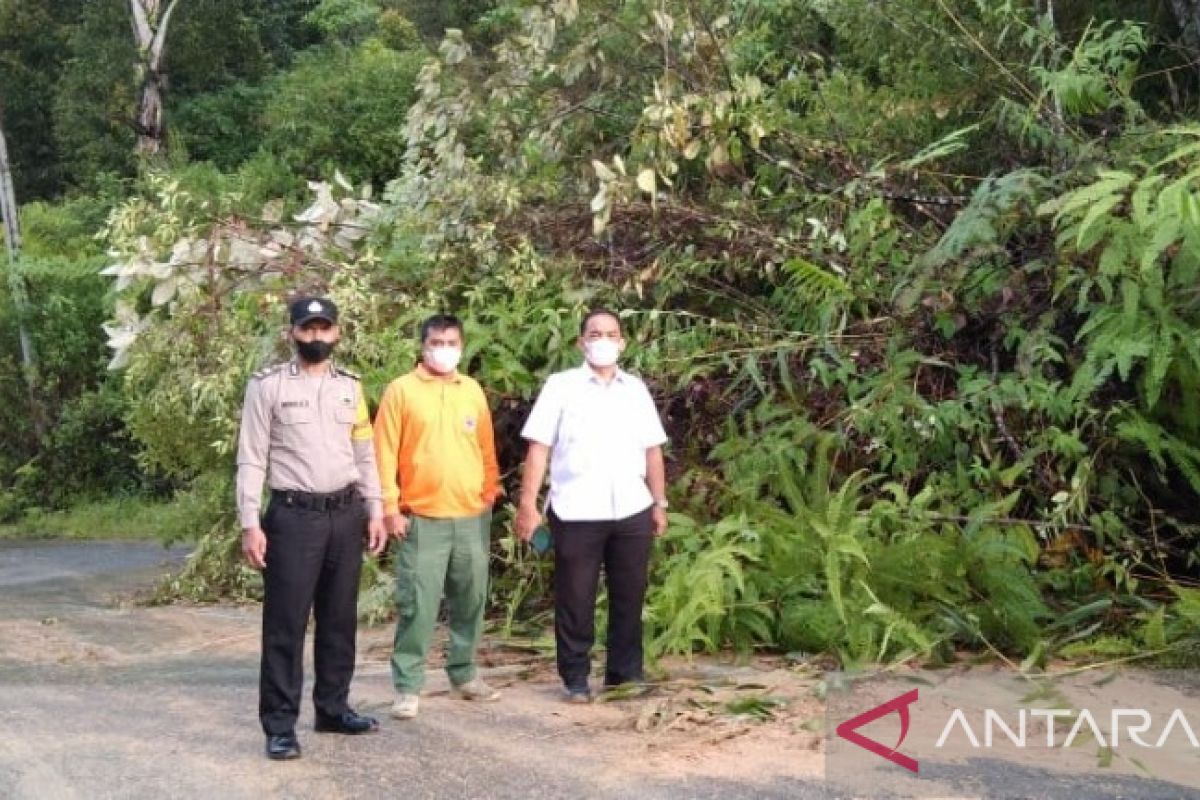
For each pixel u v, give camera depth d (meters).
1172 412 6.89
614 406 5.98
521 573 7.63
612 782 4.65
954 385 7.51
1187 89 8.81
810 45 10.22
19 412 20.58
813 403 7.58
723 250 8.24
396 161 20.45
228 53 27.12
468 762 4.94
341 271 8.69
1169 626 6.38
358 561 5.28
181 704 6.02
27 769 4.93
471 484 5.78
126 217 9.03
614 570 6.03
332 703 5.34
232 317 8.89
